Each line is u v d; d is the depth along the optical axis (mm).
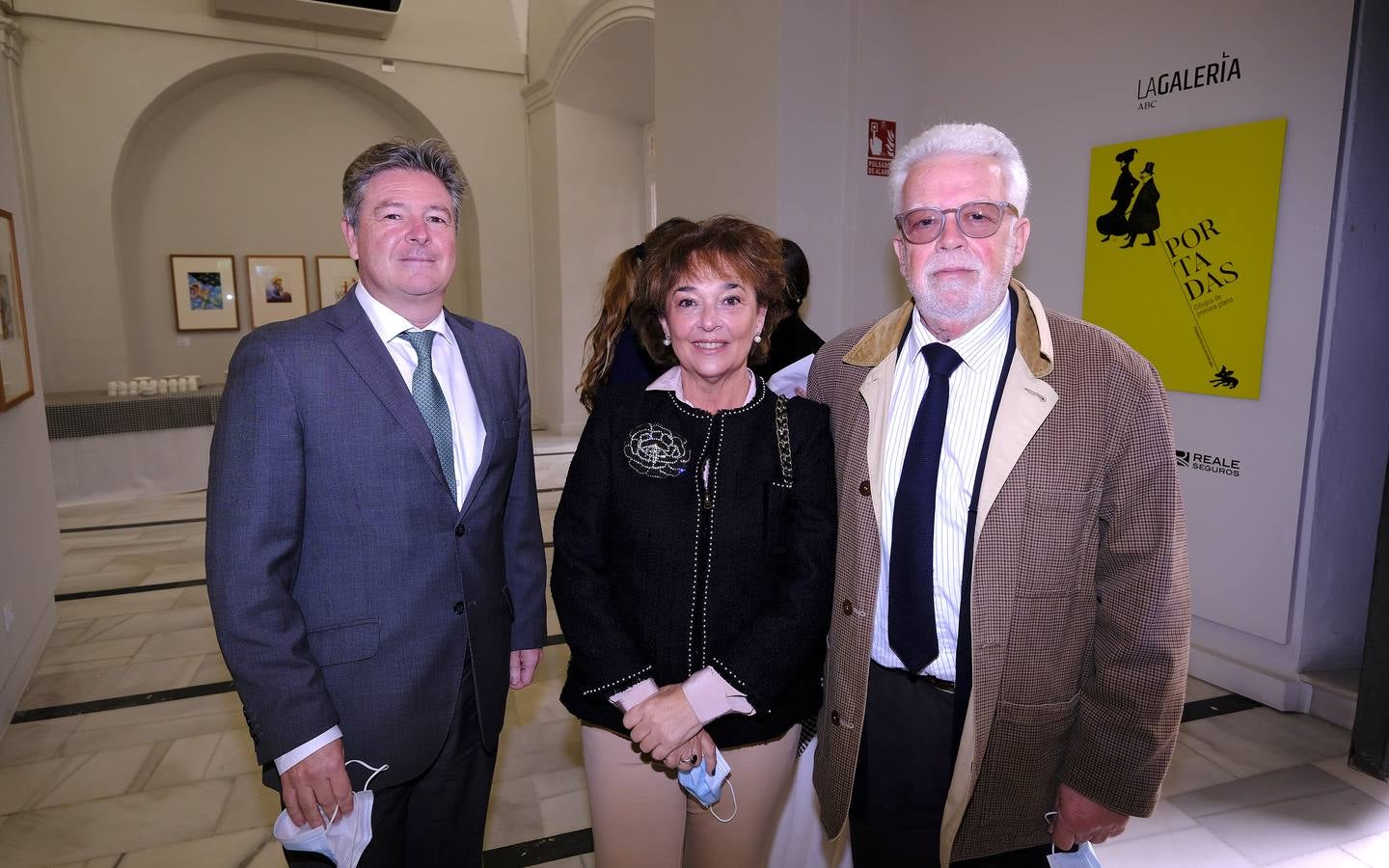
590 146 9094
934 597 1249
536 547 1669
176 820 2365
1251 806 2344
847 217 4629
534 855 2182
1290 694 2898
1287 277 2812
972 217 1161
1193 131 3068
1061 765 1294
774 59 4449
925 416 1249
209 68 8188
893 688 1321
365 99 9477
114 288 7828
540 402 10000
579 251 9195
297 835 1234
